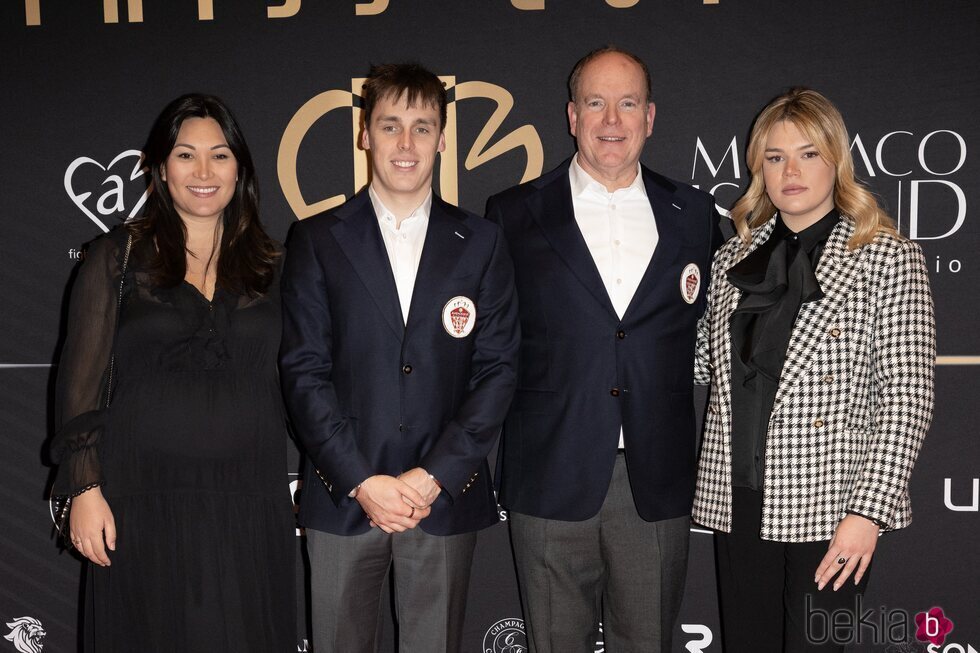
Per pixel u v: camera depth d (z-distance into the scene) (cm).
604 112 205
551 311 206
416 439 194
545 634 214
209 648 189
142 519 187
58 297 258
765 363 183
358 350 195
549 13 252
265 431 194
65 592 263
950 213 251
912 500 257
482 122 255
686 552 215
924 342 174
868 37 248
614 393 203
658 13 251
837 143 184
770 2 249
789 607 185
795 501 178
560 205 213
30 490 261
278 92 254
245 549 192
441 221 203
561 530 208
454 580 199
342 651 198
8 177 256
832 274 182
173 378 187
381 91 195
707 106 253
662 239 209
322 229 200
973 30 247
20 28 253
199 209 192
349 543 195
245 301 194
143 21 253
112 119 255
